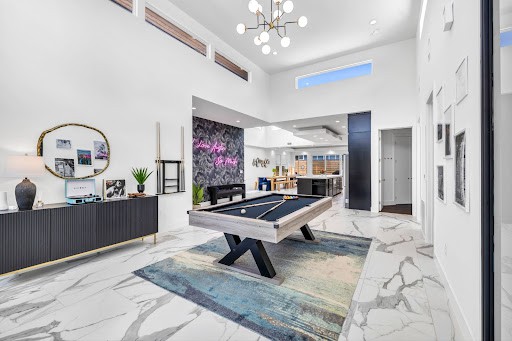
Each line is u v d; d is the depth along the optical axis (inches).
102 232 129.3
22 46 116.4
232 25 219.8
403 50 245.4
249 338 70.2
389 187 304.0
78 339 70.4
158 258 132.0
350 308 84.7
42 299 91.5
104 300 90.4
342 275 109.7
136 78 166.2
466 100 69.7
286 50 263.0
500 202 53.0
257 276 108.1
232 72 259.6
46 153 123.9
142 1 170.7
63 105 130.4
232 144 390.6
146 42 172.9
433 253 132.1
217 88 238.8
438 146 110.3
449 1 85.5
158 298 91.7
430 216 155.4
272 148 641.6
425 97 155.2
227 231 107.6
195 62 214.1
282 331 73.0
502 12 52.2
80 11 137.4
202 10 199.0
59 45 129.0
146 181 172.2
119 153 156.0
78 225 120.1
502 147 52.7
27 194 107.3
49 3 125.2
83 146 138.3
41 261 107.7
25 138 117.3
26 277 109.3
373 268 116.9
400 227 196.7
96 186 144.0
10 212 100.0
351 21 212.2
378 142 260.7
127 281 105.3
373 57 260.2
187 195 204.7
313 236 160.9
